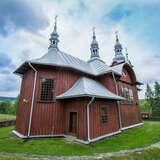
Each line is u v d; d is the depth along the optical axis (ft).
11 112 190.19
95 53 72.95
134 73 63.98
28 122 37.63
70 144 33.50
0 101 197.67
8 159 22.21
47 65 42.29
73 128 41.55
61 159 23.90
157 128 53.47
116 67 57.77
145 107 177.99
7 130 53.93
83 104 37.68
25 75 49.08
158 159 24.88
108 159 23.79
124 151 28.58
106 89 49.06
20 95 49.96
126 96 58.39
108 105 45.06
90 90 39.34
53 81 43.24
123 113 52.65
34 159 23.22
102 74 50.65
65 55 55.77
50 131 39.37
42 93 41.19
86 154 26.61
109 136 41.42
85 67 56.34
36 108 39.17
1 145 31.86
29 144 32.65
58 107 42.06
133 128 55.62
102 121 40.81
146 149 29.66
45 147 30.66
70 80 46.09
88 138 34.09
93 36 77.71
